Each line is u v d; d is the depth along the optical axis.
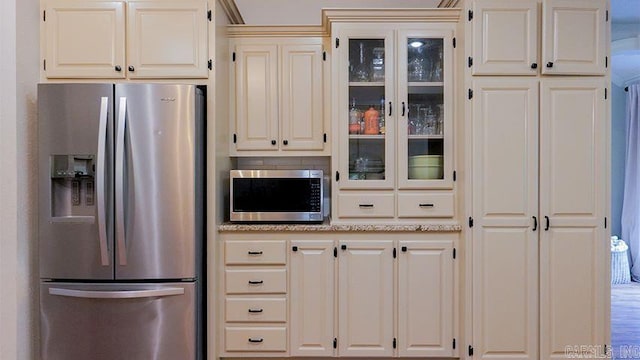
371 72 2.05
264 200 2.02
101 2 1.85
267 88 2.14
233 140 2.14
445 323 1.95
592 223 1.86
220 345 1.95
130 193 1.70
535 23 1.84
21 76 1.75
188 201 1.73
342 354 1.96
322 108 2.14
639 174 3.90
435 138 2.03
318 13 2.47
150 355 1.73
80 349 1.71
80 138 1.67
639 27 3.11
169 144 1.71
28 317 1.77
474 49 1.85
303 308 1.96
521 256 1.86
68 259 1.70
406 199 1.99
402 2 2.46
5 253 1.00
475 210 1.86
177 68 1.86
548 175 1.85
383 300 1.95
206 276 1.88
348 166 2.01
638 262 3.88
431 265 1.95
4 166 0.99
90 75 1.86
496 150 1.86
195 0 1.86
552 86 1.85
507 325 1.87
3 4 0.97
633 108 3.99
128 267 1.71
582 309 1.86
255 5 2.47
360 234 1.95
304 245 1.95
